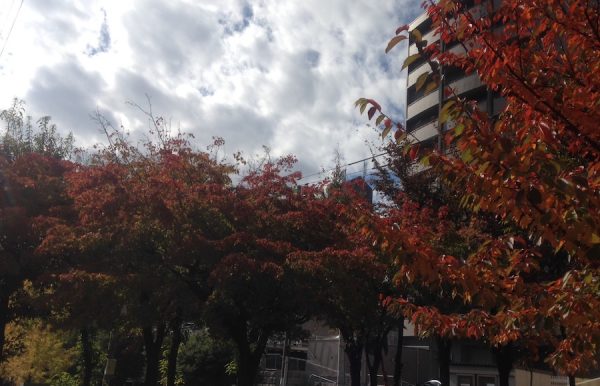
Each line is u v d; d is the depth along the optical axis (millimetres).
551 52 4418
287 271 15109
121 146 20281
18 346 30406
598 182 3672
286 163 21422
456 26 4488
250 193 18500
